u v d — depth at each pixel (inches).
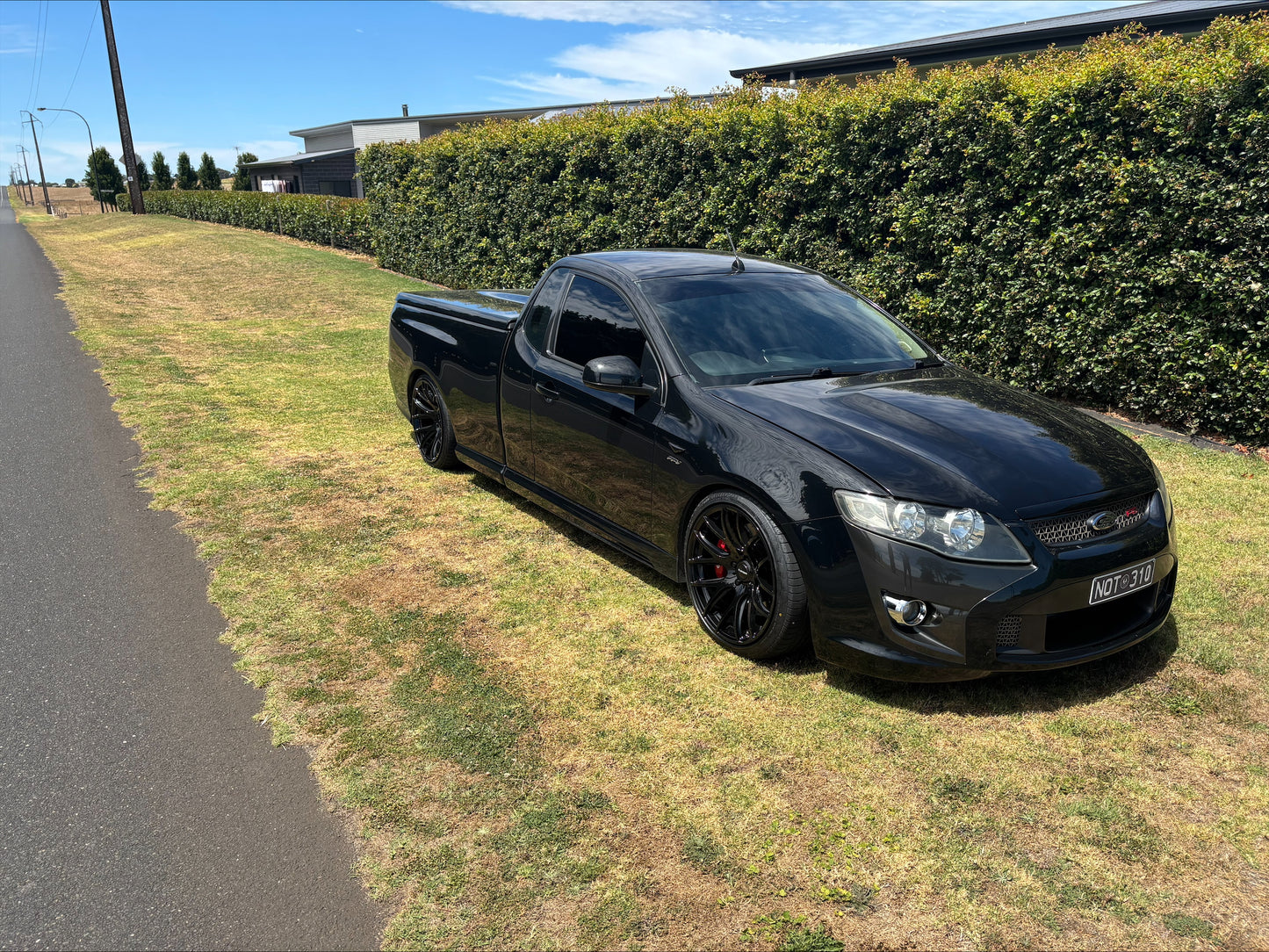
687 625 150.0
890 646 120.3
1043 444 132.3
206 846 99.2
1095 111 265.6
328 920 88.5
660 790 106.9
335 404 310.2
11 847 99.3
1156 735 116.2
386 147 752.3
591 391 165.2
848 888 91.3
